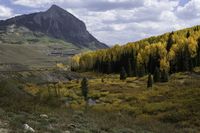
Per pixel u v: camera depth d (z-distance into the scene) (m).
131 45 187.25
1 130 12.27
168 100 54.53
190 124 30.52
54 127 14.96
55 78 127.06
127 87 97.75
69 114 19.89
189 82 89.12
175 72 140.50
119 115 26.02
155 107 45.34
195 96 52.97
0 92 20.12
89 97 77.00
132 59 170.75
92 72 195.88
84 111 23.92
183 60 136.75
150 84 91.00
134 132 18.22
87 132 15.19
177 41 170.00
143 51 161.88
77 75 150.12
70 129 15.27
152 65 157.62
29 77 103.44
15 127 12.90
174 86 84.31
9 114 15.52
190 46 146.25
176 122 33.75
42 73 121.00
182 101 48.00
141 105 53.53
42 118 16.42
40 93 23.20
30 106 18.53
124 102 65.44
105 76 165.12
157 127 22.83
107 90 90.81
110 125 18.33
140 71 140.38
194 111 37.31
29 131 12.63
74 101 65.81
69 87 95.69
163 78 106.75
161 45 161.50
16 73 97.88
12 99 19.22
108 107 52.84
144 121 25.33
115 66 183.00
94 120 19.42
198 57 145.50
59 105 22.88
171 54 145.62
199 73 125.88
